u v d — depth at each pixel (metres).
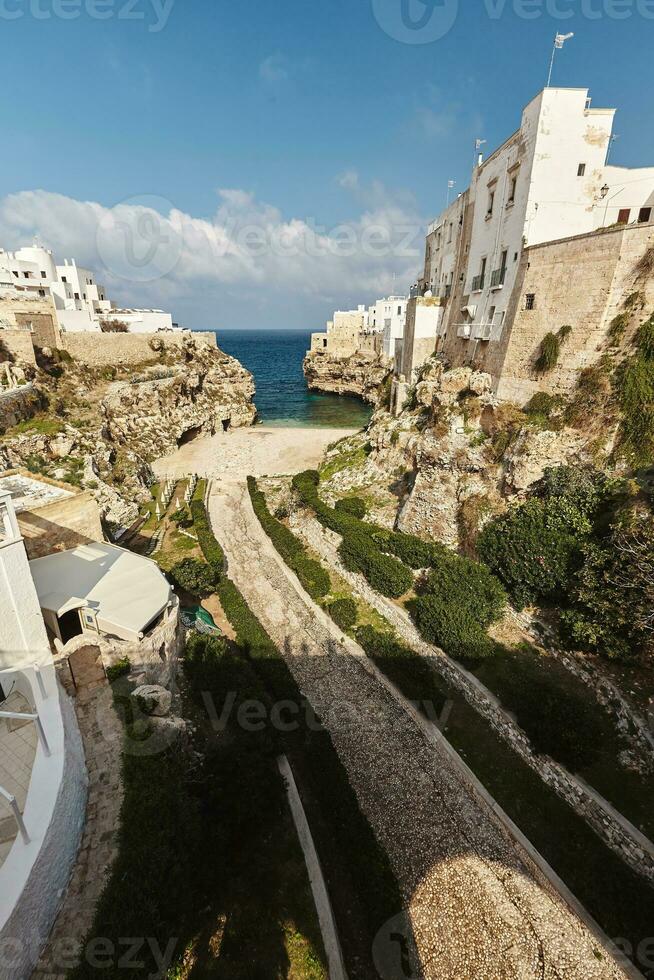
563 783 15.17
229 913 11.85
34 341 53.97
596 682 17.59
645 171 25.12
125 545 30.91
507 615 21.64
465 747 17.11
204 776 14.29
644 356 20.61
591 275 22.23
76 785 11.86
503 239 28.73
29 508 20.86
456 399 29.92
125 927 9.05
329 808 15.09
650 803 14.03
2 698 13.91
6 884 8.91
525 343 25.98
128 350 63.69
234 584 27.42
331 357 106.88
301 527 34.44
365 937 12.20
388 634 22.83
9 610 14.33
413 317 44.06
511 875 13.73
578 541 19.55
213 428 69.56
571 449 22.58
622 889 12.62
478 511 24.95
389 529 31.73
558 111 24.17
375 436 44.66
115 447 44.25
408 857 14.25
